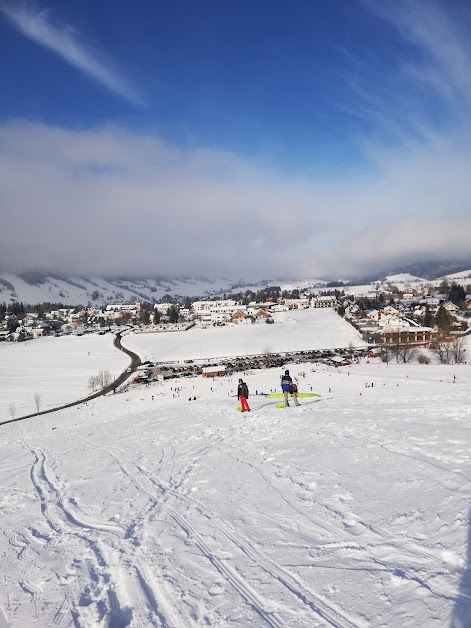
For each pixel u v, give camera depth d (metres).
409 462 10.77
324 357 133.00
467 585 5.56
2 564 8.20
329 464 11.61
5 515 11.12
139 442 18.86
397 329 150.12
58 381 114.56
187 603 6.16
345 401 27.67
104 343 178.50
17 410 86.25
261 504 9.45
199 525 8.77
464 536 6.62
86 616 6.16
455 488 8.54
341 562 6.68
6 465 18.19
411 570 6.16
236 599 6.11
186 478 12.23
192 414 26.88
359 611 5.47
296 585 6.25
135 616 6.01
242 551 7.46
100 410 73.81
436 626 4.94
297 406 26.09
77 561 7.95
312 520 8.30
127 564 7.52
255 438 16.50
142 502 10.69
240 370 115.38
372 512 8.22
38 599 6.79
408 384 63.50
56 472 15.34
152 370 125.12
